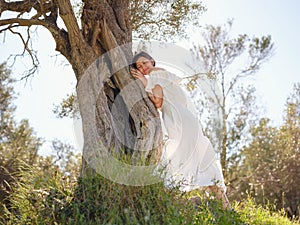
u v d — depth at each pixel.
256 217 6.96
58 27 7.18
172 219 5.47
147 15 8.86
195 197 6.50
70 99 8.96
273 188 16.97
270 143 18.80
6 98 16.52
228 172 17.53
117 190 5.64
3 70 16.50
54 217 5.75
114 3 7.43
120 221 5.38
